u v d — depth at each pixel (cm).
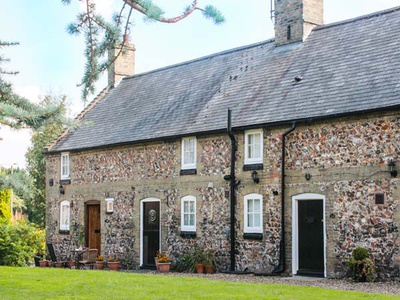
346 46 1884
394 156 1484
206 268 1836
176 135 2014
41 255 2411
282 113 1744
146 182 2148
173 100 2273
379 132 1519
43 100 1079
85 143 2433
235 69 2194
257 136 1811
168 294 1170
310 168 1655
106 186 2323
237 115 1883
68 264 2317
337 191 1591
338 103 1630
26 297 1160
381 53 1734
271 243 1731
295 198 1686
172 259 2020
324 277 1599
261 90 1944
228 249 1842
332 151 1611
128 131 2270
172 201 2044
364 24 1934
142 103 2425
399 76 1587
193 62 2466
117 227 2256
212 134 1919
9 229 2256
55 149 2580
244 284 1315
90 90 942
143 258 2148
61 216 2553
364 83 1648
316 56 1934
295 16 2089
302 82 1836
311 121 1653
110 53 987
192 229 1967
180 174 2020
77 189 2470
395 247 1465
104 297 1145
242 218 1812
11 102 962
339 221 1580
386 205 1489
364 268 1469
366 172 1535
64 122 988
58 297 1155
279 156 1733
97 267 2206
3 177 968
